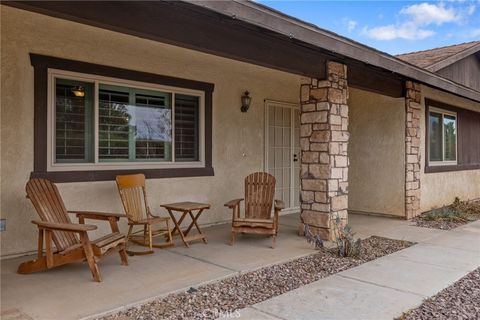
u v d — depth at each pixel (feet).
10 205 13.76
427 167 25.79
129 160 17.19
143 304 9.93
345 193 17.79
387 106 23.71
